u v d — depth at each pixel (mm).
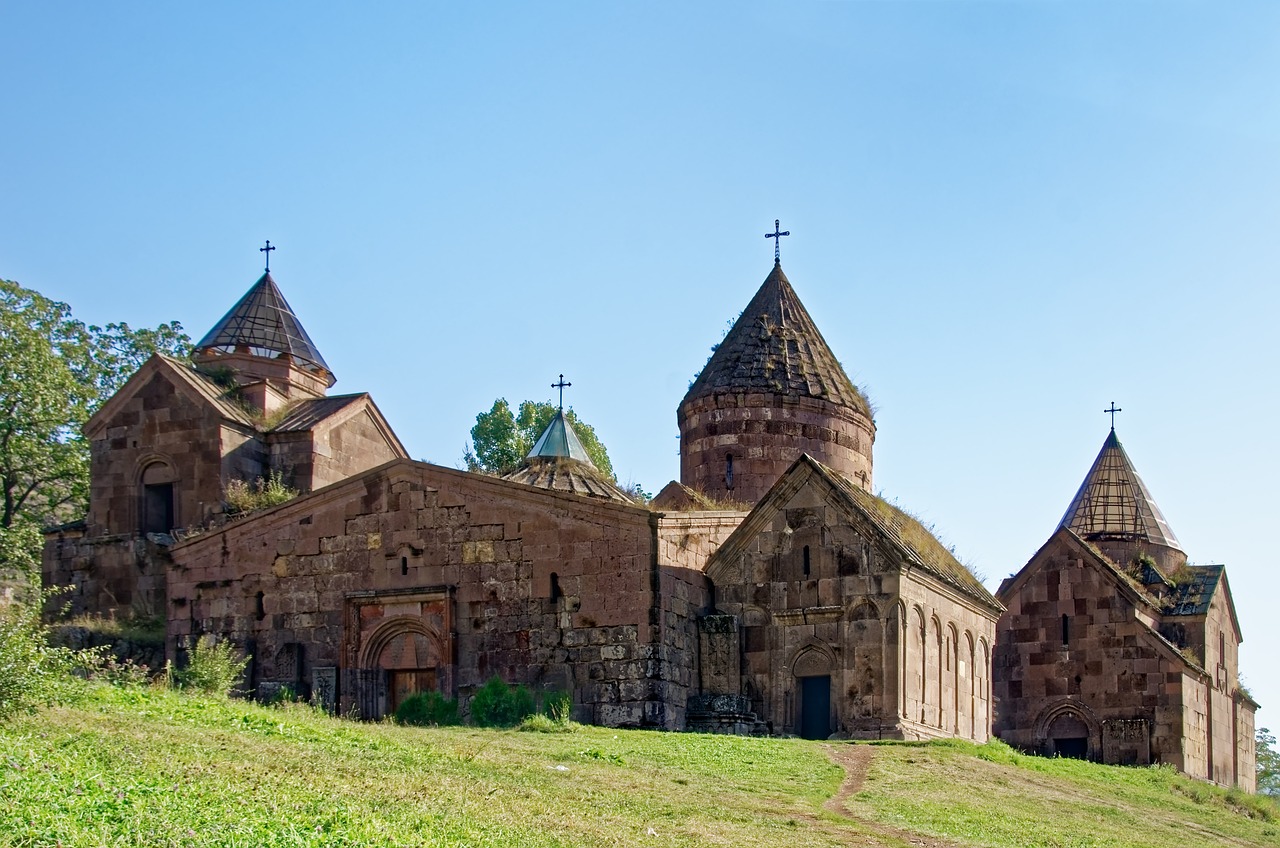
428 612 45344
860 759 37000
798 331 55094
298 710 38844
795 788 32000
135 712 31375
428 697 44219
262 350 56000
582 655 43500
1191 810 40000
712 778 32188
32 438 60562
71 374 62781
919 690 43812
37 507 64562
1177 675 53594
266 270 58719
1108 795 39250
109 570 52875
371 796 25422
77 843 20375
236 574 47625
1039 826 31609
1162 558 59344
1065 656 55250
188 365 56594
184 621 47938
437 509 45812
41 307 64875
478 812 25328
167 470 53000
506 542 44906
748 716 43781
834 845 26438
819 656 43812
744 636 44750
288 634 46750
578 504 44281
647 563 43406
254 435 53594
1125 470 60812
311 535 47094
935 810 31438
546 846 23562
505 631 44438
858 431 53844
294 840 21688
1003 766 39469
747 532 45156
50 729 28047
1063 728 54875
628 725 42562
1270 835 37750
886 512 46594
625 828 25797
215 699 36969
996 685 56000
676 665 43531
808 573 44188
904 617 43188
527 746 34625
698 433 53219
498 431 80375
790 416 52531
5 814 21109
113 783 23703
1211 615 57312
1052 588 55875
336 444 54500
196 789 24062
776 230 57406
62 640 47781
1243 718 60531
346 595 46281
